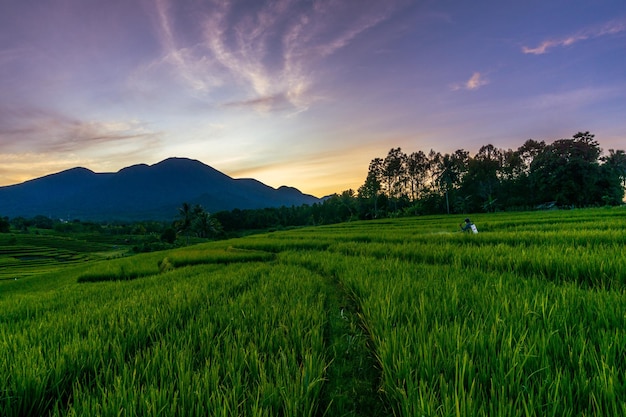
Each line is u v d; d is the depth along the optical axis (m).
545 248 8.25
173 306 4.68
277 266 9.80
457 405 1.79
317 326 3.56
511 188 72.31
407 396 2.14
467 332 2.90
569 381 2.04
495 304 3.67
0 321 5.46
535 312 3.16
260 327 3.61
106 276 12.23
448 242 12.58
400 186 97.00
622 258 5.29
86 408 2.08
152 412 2.01
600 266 5.09
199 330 3.56
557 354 2.47
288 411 2.02
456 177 78.81
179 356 2.76
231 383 2.44
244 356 2.78
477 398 1.93
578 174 54.88
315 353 2.81
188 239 76.38
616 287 4.32
